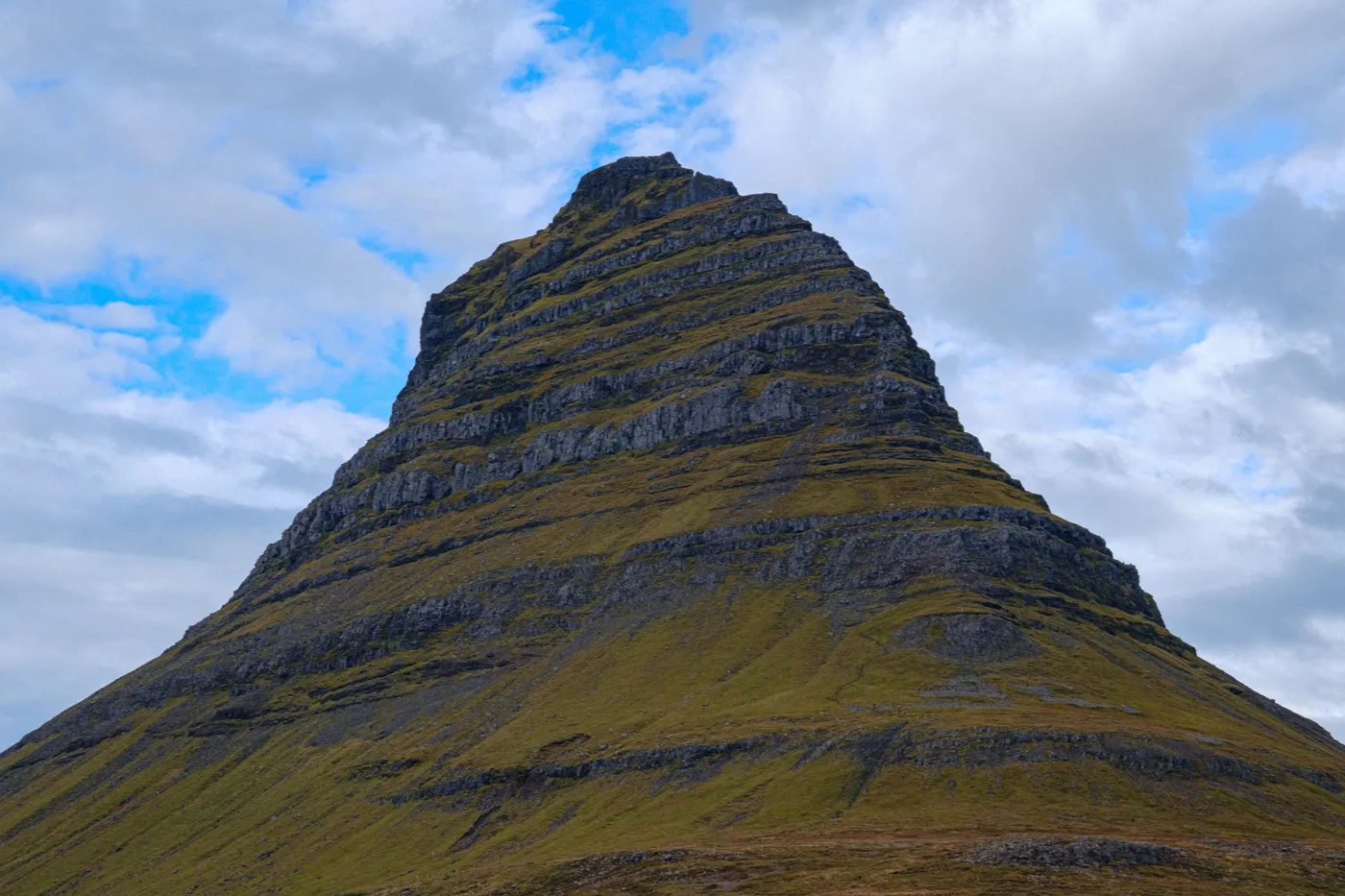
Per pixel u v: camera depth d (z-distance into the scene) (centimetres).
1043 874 16775
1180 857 17225
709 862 18725
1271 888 16262
